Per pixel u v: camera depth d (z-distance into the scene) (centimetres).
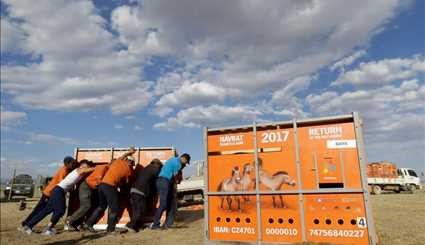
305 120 694
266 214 702
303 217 671
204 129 782
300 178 683
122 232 946
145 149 1141
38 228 1104
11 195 2823
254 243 702
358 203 636
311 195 671
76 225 1038
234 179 741
